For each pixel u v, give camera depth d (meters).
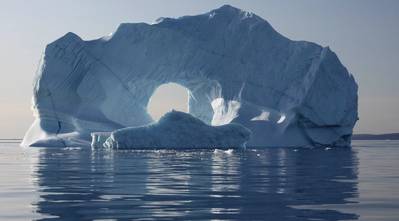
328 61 118.88
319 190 26.38
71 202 22.14
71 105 119.69
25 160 59.69
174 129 97.31
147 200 22.59
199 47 127.12
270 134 116.12
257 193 25.08
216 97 130.38
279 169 43.19
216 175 36.62
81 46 121.88
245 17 129.25
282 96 121.56
